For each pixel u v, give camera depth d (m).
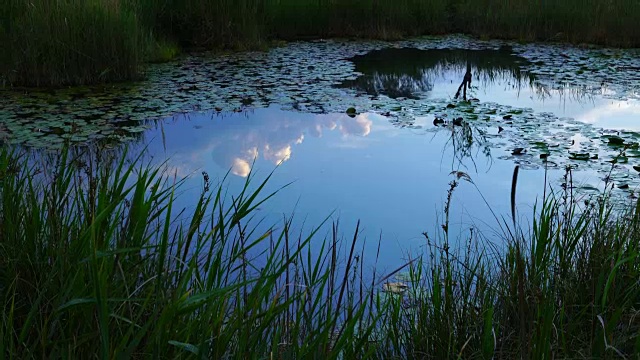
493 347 2.29
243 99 7.61
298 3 13.29
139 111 6.88
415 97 8.09
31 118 6.44
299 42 12.71
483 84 8.95
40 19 7.93
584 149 5.67
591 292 2.67
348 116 6.98
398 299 2.62
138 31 9.40
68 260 1.94
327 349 2.01
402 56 11.38
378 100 7.77
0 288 2.06
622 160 5.34
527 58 11.12
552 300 2.38
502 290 2.71
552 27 13.17
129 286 2.00
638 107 7.44
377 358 2.46
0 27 7.91
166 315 1.61
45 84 8.03
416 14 14.10
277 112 7.07
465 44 12.79
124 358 1.53
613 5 12.80
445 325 2.46
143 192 2.07
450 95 8.23
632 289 2.62
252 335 1.93
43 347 1.64
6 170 2.80
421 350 2.46
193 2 11.32
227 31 11.32
